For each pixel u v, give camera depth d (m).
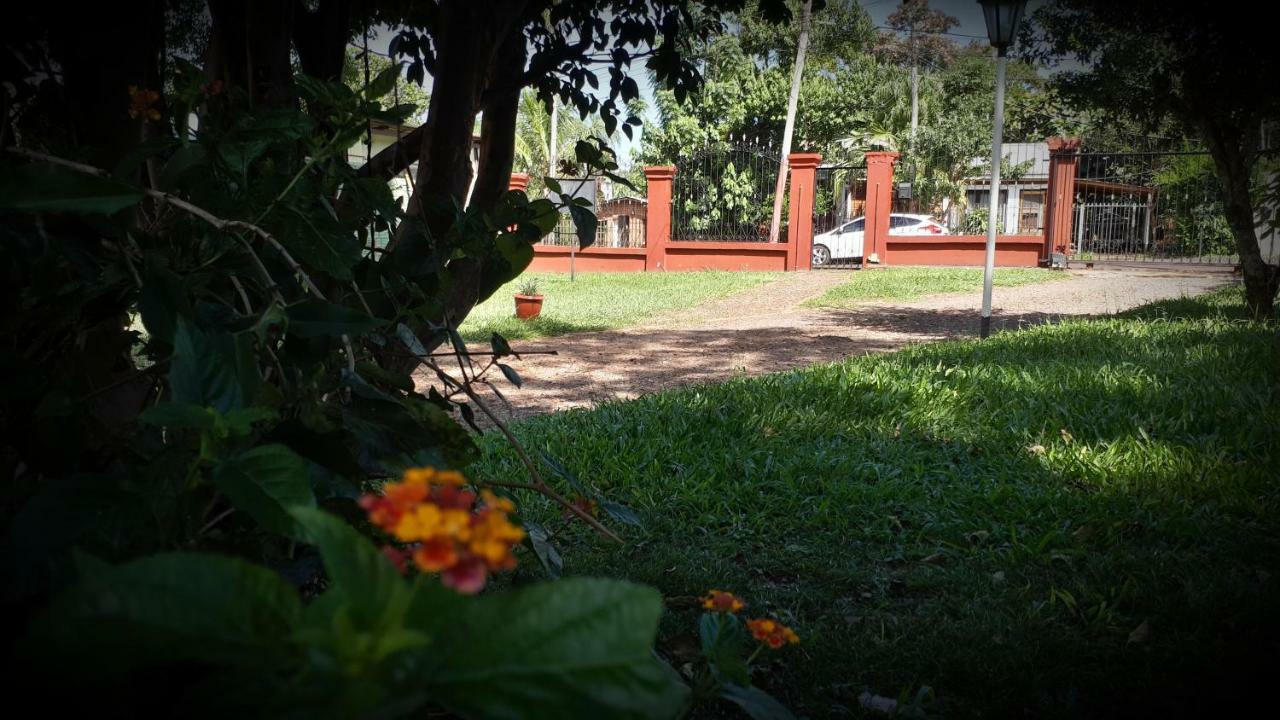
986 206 31.33
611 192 28.92
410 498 0.63
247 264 1.45
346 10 3.06
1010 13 9.74
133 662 0.60
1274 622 2.83
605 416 5.92
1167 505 4.02
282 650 0.64
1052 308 14.47
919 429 5.52
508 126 3.21
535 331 12.14
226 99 1.97
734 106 29.84
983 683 2.63
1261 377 6.20
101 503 0.90
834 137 31.11
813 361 9.79
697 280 19.73
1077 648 2.78
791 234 21.23
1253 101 9.47
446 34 2.79
